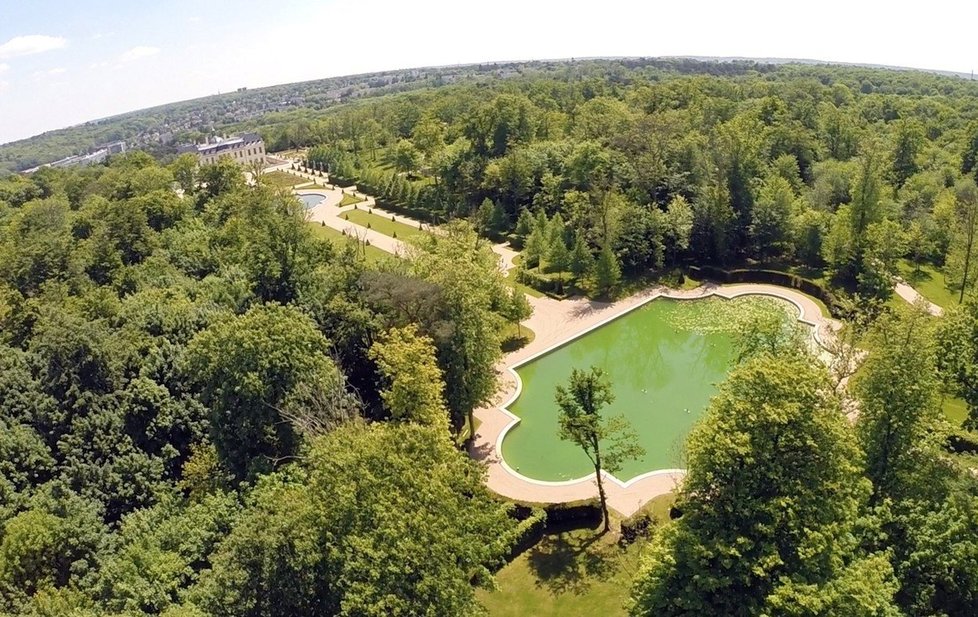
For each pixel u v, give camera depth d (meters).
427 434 30.09
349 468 26.94
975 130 96.56
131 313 54.25
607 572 35.62
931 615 25.28
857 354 46.59
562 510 39.84
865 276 67.00
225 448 39.66
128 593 28.41
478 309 48.19
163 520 35.06
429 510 26.02
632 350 66.88
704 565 24.33
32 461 39.81
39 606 28.19
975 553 25.25
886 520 27.34
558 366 61.97
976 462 31.86
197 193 107.62
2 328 57.91
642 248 77.75
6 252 79.81
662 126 89.38
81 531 34.44
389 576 23.73
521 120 110.00
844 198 85.31
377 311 52.06
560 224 80.81
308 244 66.06
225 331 40.84
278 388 40.06
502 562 35.78
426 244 71.75
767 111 108.06
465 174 104.25
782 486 24.72
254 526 26.31
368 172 135.25
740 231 80.00
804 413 25.62
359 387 51.41
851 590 22.11
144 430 44.25
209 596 25.12
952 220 74.81
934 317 48.47
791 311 67.62
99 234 79.88
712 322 68.12
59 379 44.12
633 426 51.34
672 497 40.47
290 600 24.81
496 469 45.94
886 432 29.72
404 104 185.12
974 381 40.94
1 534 34.88
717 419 26.77
